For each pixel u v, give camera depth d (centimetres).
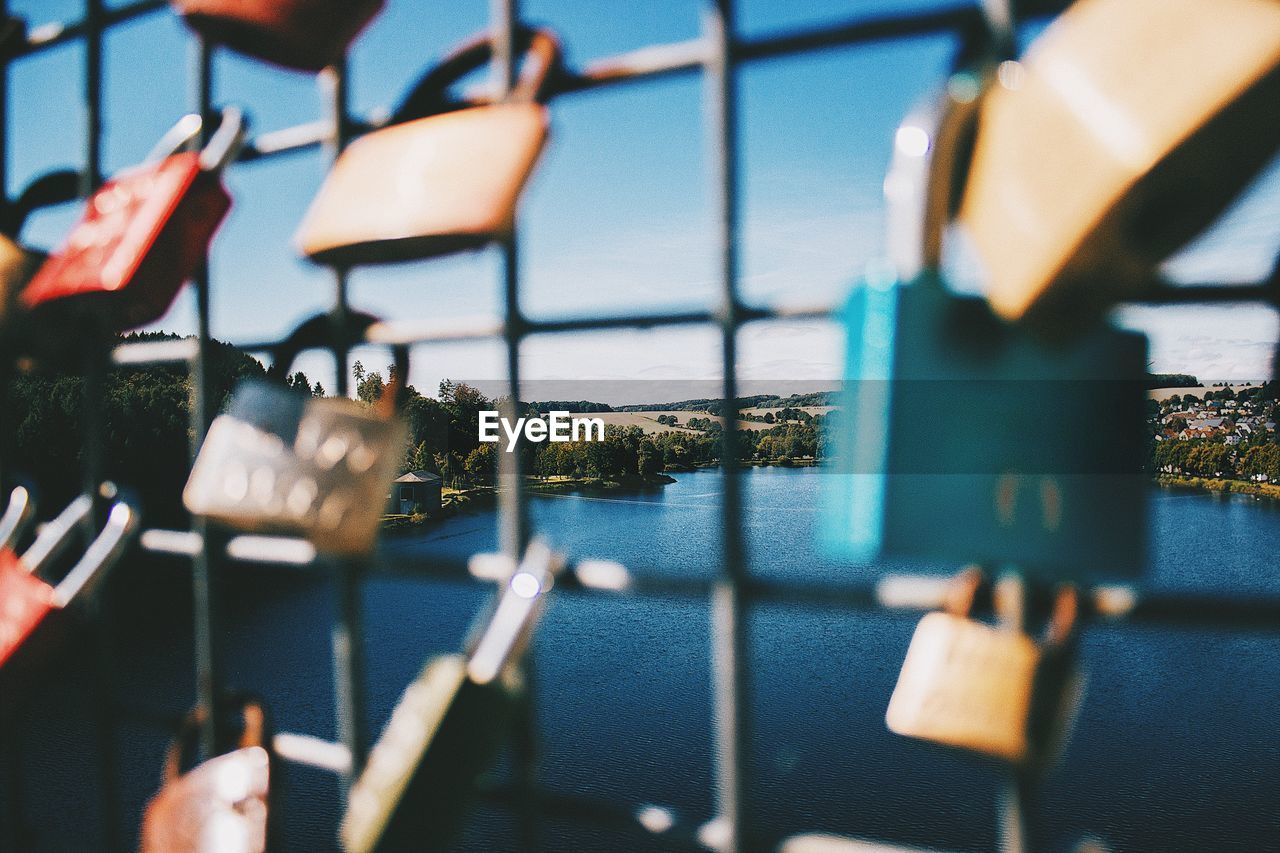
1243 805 3025
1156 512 73
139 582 4691
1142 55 61
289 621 4116
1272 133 57
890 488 75
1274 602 72
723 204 94
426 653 3797
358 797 84
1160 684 4175
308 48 107
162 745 2945
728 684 92
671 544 5562
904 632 4706
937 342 75
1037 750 74
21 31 160
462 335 106
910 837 2770
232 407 108
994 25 78
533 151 95
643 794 2989
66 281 121
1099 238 61
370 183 101
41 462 4031
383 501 100
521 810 103
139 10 140
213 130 130
